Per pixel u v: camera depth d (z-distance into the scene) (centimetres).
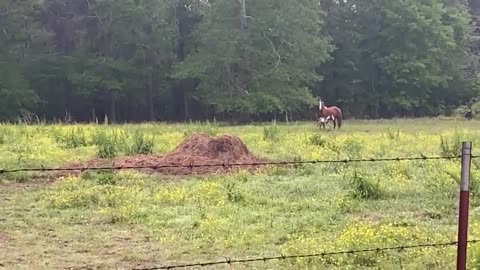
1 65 4356
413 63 5122
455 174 1246
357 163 1589
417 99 5322
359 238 760
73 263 730
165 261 738
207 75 4434
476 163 1423
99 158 1620
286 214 1000
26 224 935
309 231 872
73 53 4700
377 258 707
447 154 1686
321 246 746
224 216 977
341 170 1479
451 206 1059
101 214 991
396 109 5434
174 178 1377
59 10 4756
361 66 5369
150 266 716
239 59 4362
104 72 4575
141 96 4875
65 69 4591
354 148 1861
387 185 1216
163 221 941
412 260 703
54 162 1544
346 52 5328
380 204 1078
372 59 5288
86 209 1042
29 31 4619
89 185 1246
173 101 5094
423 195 1152
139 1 4556
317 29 4638
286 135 2405
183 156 1533
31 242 830
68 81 4634
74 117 4897
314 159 1641
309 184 1281
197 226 912
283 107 4481
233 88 4503
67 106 4831
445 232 865
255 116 4953
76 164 1495
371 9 5269
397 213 1011
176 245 809
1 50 4444
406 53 5203
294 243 782
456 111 5069
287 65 4512
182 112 5122
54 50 4772
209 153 1555
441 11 5266
